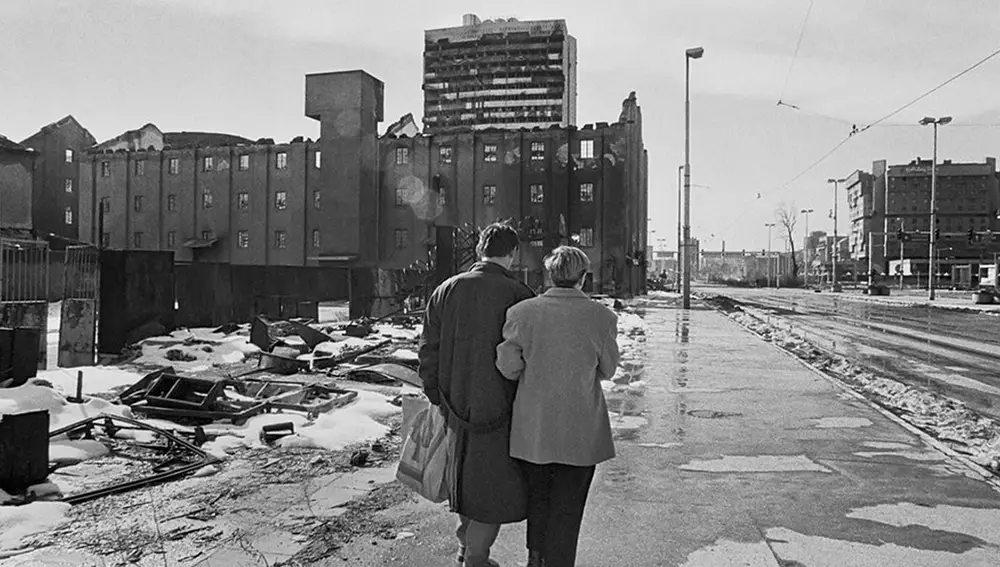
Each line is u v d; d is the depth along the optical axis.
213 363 13.12
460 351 3.68
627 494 5.64
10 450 5.19
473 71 131.25
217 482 5.76
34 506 4.87
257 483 5.75
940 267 114.31
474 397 3.62
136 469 6.06
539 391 3.55
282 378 11.51
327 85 58.34
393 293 27.09
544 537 3.62
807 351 16.61
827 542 4.58
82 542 4.39
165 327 15.19
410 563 4.17
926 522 4.96
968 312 37.78
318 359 12.64
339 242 57.62
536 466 3.66
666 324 26.11
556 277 3.75
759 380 11.92
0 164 36.50
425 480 3.95
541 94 129.62
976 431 7.95
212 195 64.25
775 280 131.38
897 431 7.98
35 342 8.76
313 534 4.62
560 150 57.69
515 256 4.02
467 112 131.25
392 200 60.62
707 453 6.98
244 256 63.25
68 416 7.33
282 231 62.25
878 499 5.49
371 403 9.18
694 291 88.12
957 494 5.61
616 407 9.49
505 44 130.38
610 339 3.66
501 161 58.75
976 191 116.19
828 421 8.55
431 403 3.95
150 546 4.36
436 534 4.64
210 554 4.25
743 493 5.67
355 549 4.38
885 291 69.25
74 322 12.85
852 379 12.37
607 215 56.94
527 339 3.57
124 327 14.12
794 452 7.01
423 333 3.87
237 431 7.44
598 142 57.34
